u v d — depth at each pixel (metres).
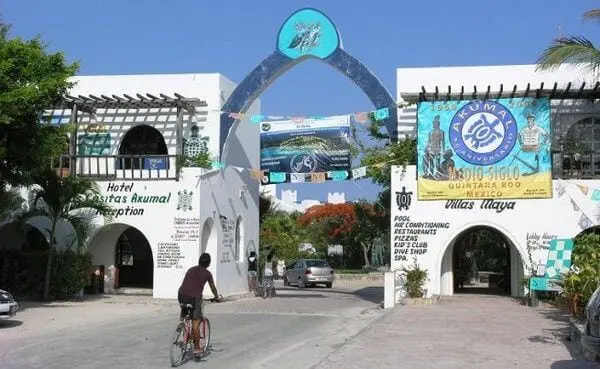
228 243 28.41
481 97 23.03
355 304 24.97
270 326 17.58
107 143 27.88
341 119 26.47
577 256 19.23
